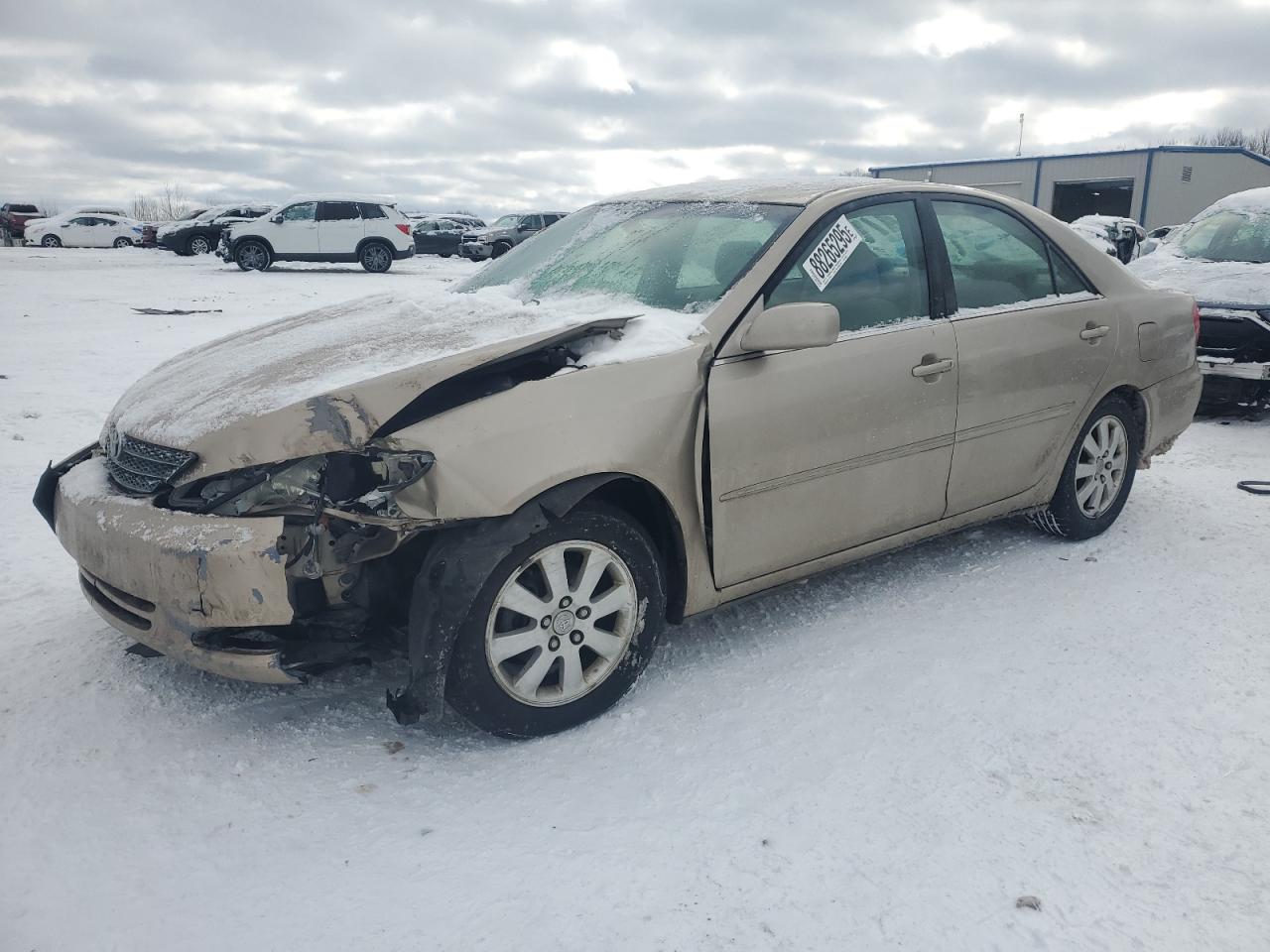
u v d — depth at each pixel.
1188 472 5.68
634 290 3.39
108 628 3.61
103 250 36.19
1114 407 4.31
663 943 2.05
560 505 2.71
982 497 3.83
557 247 3.89
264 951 2.04
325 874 2.28
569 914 2.13
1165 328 4.44
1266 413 7.55
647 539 2.93
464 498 2.56
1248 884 2.21
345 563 2.64
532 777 2.66
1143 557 4.21
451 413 2.62
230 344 3.50
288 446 2.59
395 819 2.48
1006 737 2.81
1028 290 3.97
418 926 2.10
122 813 2.51
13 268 24.30
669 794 2.57
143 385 3.35
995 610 3.68
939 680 3.15
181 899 2.20
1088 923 2.09
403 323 3.26
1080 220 22.95
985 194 3.96
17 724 2.93
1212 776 2.61
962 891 2.20
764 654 3.35
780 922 2.11
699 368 2.97
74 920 2.13
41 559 4.32
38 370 8.99
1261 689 3.06
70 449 6.21
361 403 2.60
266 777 2.66
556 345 2.94
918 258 3.59
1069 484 4.21
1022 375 3.79
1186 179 32.59
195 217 30.44
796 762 2.71
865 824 2.43
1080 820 2.44
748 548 3.13
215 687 3.16
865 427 3.31
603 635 2.90
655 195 3.97
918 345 3.44
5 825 2.46
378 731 2.92
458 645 2.65
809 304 2.95
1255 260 7.80
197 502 2.69
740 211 3.52
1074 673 3.18
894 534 3.55
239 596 2.51
